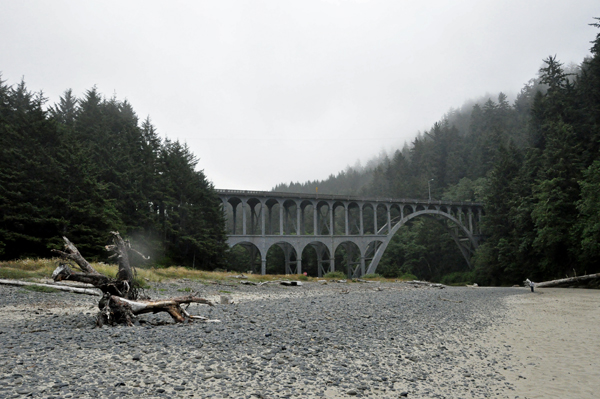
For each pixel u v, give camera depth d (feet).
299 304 54.95
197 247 148.87
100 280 34.09
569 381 20.53
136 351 22.54
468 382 20.07
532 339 32.68
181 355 22.06
